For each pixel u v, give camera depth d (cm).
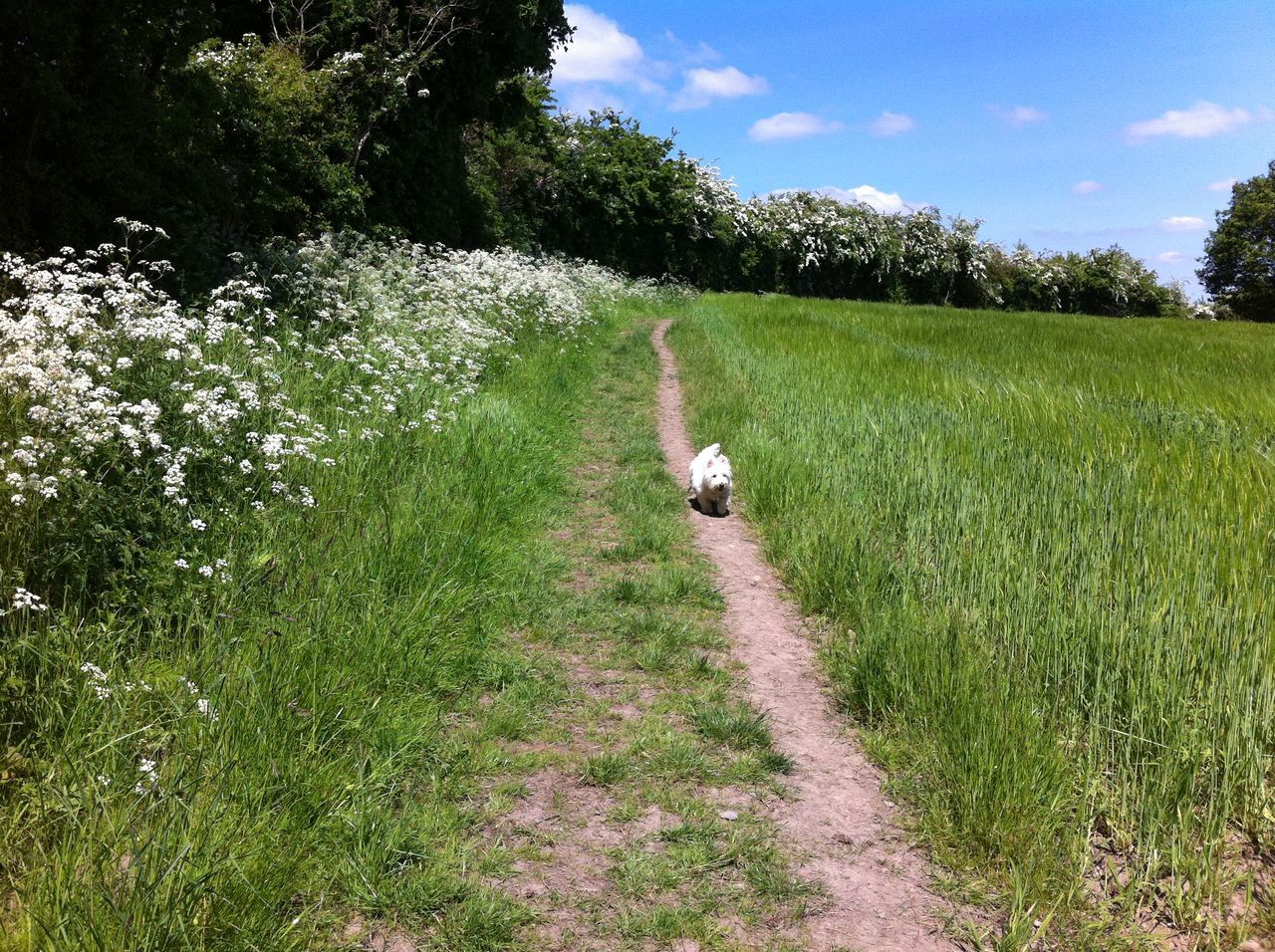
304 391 697
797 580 581
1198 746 331
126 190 955
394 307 1064
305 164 1708
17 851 253
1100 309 6656
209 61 1478
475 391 920
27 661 318
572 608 518
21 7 790
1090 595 432
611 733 392
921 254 5809
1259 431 804
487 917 272
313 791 304
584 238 3694
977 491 609
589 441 963
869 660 430
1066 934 279
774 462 790
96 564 377
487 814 327
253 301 965
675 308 2984
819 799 354
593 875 300
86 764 279
